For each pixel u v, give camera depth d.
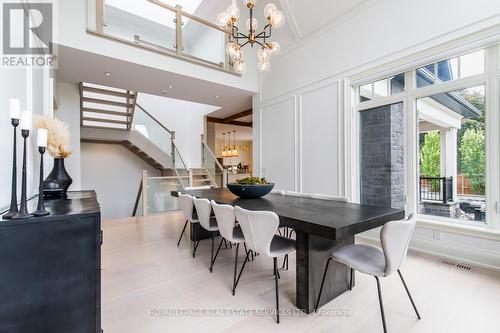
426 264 2.73
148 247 3.36
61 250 1.12
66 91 4.86
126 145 7.45
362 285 2.28
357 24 3.63
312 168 4.34
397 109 3.47
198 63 4.57
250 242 1.97
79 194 2.34
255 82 5.45
